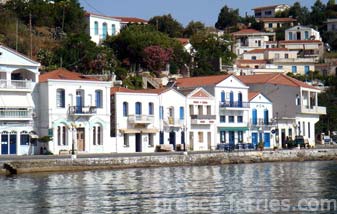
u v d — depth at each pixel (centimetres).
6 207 7231
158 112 14888
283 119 17388
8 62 13100
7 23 18700
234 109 16250
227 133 16212
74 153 12331
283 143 17000
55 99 13400
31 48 18175
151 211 6975
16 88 13075
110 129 14275
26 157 11606
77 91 13750
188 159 12581
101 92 14088
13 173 10519
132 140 14488
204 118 15625
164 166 12219
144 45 19362
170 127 15050
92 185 9056
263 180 9769
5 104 12938
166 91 15062
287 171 11400
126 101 14412
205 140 15725
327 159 15025
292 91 17712
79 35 18300
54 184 9169
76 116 13625
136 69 19262
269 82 17938
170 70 19800
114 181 9550
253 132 16750
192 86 16250
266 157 13975
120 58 19412
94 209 7100
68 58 17625
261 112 17012
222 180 9762
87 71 17488
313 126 18612
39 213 6888
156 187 8856
